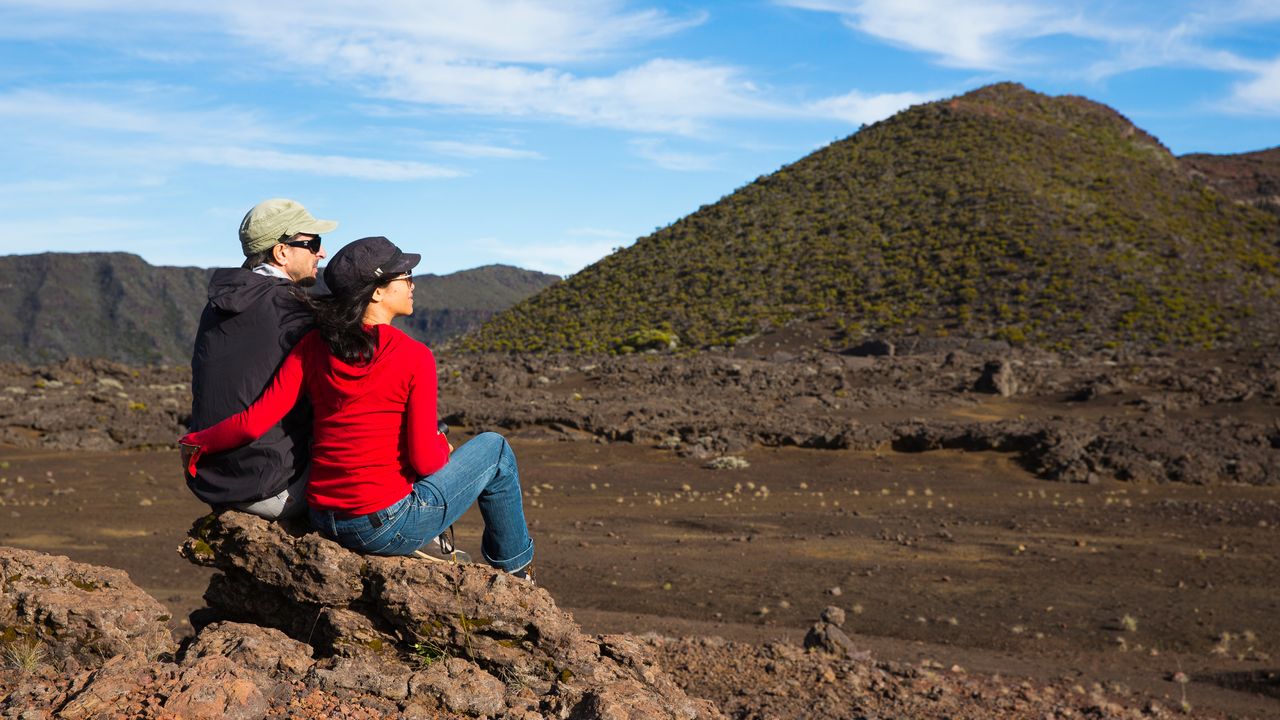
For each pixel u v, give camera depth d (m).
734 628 17.36
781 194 148.88
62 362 73.44
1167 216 126.50
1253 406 52.22
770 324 106.62
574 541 27.45
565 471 42.66
